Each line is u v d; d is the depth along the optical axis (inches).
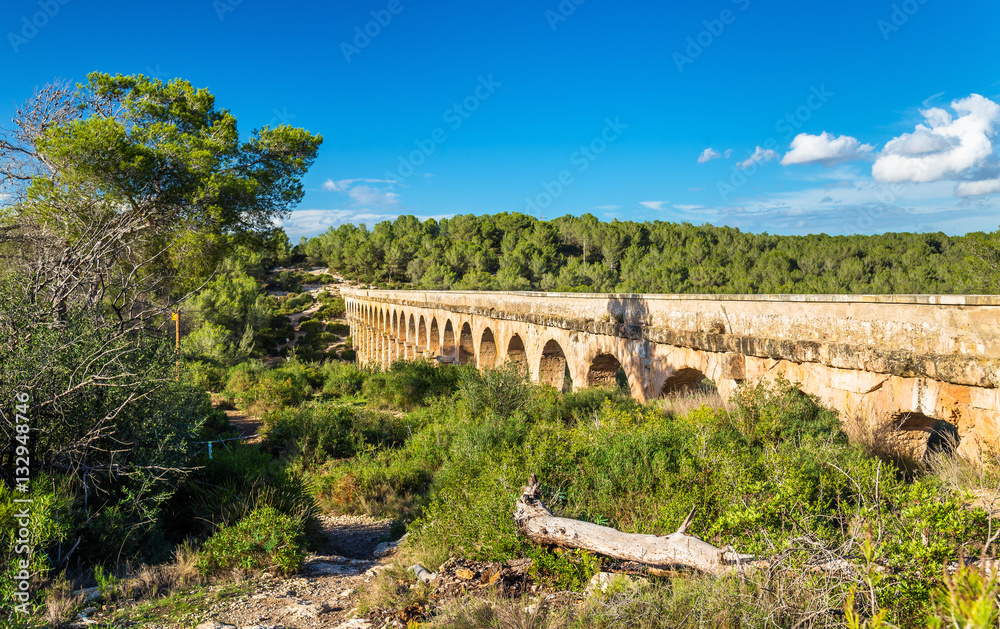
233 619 162.7
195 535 255.4
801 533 136.3
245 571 213.3
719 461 211.8
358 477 383.9
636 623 126.0
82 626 155.9
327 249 3563.0
